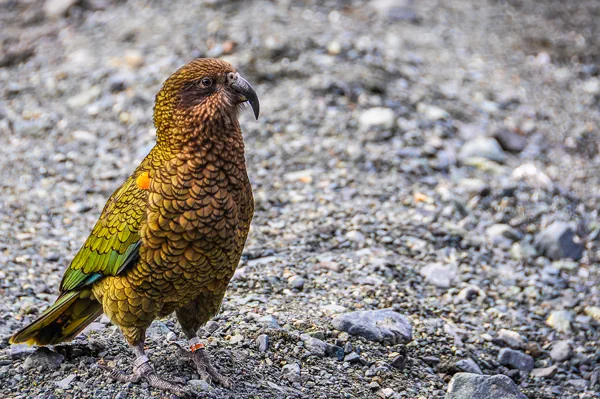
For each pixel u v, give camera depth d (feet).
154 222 21.07
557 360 29.37
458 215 38.06
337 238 34.94
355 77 48.32
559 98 52.85
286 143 42.93
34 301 29.71
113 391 22.33
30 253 33.40
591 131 48.60
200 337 26.13
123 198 21.98
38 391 22.62
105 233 22.12
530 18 65.00
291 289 30.45
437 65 54.95
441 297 31.94
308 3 59.82
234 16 55.88
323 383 24.50
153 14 57.62
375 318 28.07
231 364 24.41
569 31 62.75
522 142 46.14
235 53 50.37
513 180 41.70
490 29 62.54
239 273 31.22
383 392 24.89
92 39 55.42
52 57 53.72
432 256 34.45
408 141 43.50
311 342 26.17
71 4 60.18
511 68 56.59
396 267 32.94
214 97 21.39
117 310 22.21
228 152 21.49
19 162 41.52
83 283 22.97
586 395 27.37
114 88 48.32
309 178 39.88
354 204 37.83
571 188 42.09
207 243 21.39
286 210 37.24
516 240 37.29
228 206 21.47
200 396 22.17
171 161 21.30
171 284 21.70
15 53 54.08
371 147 42.75
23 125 44.98
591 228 38.83
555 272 35.04
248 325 26.91
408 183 40.16
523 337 30.14
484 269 34.53
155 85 48.37
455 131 46.11
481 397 24.93
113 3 61.00
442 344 28.43
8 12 61.26
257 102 21.84
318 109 45.52
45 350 24.45
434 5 65.77
